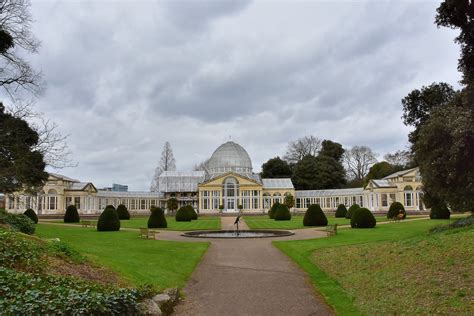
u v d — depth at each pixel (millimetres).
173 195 106500
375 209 85625
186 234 39000
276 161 116500
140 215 87000
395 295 12992
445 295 11898
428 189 23797
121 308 10523
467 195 19000
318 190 102188
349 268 18344
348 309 12586
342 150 117000
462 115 14969
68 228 44438
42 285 11188
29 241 16172
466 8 12750
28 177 36562
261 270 19688
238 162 108000
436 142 17469
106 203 99062
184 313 12586
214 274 18750
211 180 98812
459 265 14320
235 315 12297
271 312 12562
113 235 37031
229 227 49625
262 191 99750
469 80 14469
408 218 57188
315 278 17578
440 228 27875
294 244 28906
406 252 18250
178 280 17000
